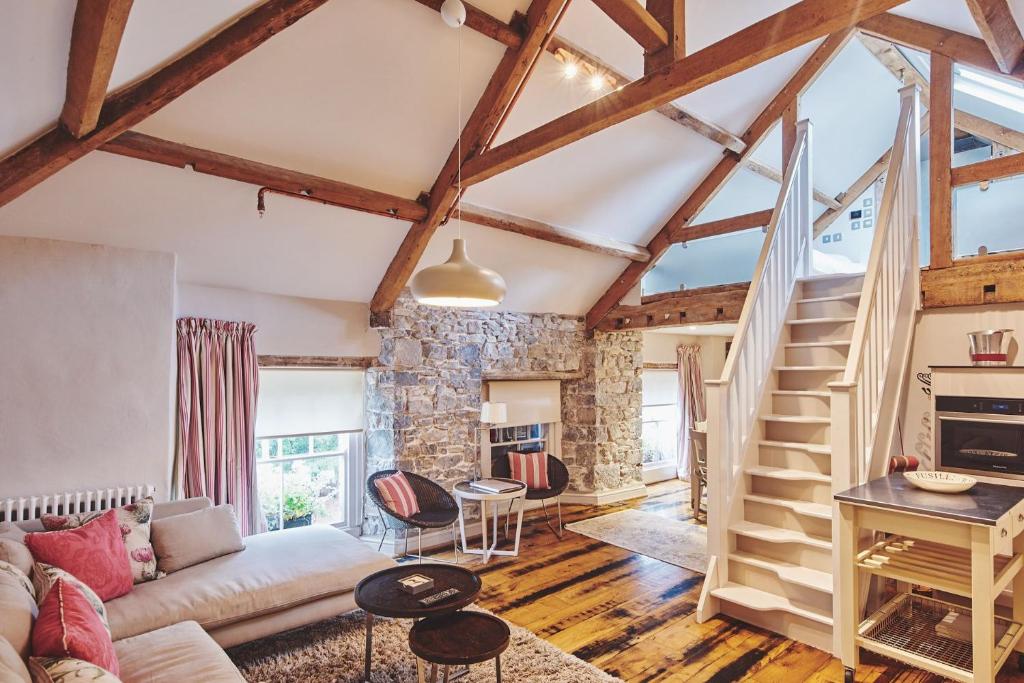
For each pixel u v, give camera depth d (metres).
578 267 5.88
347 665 2.84
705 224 5.67
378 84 3.42
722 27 4.30
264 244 4.07
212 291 4.14
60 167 2.61
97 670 1.56
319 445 4.96
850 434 2.92
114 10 1.68
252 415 4.24
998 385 3.30
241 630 2.77
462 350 5.48
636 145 4.84
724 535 3.51
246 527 4.16
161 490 3.64
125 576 2.73
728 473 3.56
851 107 5.33
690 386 8.22
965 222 4.05
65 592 1.92
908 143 4.07
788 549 3.38
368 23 3.10
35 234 3.28
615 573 4.26
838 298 4.19
